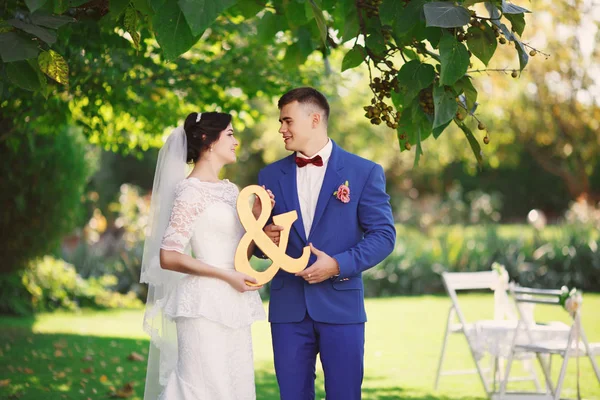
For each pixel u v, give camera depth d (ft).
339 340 11.91
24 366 22.74
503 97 53.98
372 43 12.15
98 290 40.96
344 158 12.42
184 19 9.26
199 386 11.62
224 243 11.91
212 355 11.64
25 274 37.09
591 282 44.39
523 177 86.38
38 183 32.35
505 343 18.47
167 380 12.59
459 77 10.26
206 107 25.05
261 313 12.24
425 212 63.82
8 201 32.09
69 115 21.80
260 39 16.99
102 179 74.95
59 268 39.96
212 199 11.89
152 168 85.40
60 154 32.78
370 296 45.65
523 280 44.93
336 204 12.14
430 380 21.77
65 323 33.47
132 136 26.50
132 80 21.25
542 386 21.20
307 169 12.42
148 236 12.54
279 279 12.40
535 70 51.11
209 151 12.34
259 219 11.74
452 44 10.27
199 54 24.49
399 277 45.93
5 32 9.21
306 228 12.33
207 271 11.58
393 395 19.69
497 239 46.96
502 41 10.78
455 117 11.70
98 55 17.92
